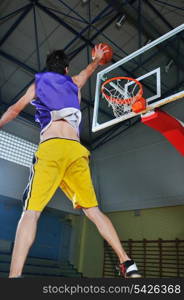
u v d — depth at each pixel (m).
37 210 1.25
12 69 8.71
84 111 10.73
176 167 9.52
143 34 8.34
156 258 9.43
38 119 1.50
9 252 9.38
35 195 1.26
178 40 8.48
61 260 10.71
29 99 1.47
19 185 9.65
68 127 1.45
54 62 1.67
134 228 10.47
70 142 1.40
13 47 8.19
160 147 10.16
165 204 9.55
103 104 10.44
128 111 3.53
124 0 7.45
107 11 7.78
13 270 1.11
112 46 8.71
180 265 8.80
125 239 10.57
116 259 10.56
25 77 8.98
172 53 8.74
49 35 8.03
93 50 1.97
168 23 8.17
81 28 8.10
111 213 11.34
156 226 9.88
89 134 11.70
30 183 1.30
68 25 7.92
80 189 1.41
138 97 3.33
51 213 10.98
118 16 7.89
